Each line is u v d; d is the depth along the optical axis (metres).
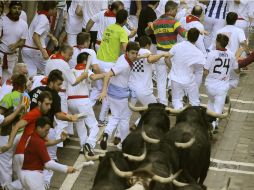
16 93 27.50
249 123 35.62
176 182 21.83
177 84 32.78
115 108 30.61
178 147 23.81
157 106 27.25
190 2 42.41
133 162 23.00
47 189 28.05
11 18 34.81
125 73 30.17
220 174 30.03
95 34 39.53
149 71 31.27
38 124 24.88
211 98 33.22
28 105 27.17
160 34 35.34
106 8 39.66
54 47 37.78
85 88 30.70
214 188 28.67
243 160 31.48
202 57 32.69
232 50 37.19
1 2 34.81
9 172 27.19
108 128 30.52
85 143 30.62
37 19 35.69
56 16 39.53
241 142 33.41
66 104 31.22
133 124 32.69
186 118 26.17
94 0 39.44
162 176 21.72
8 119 26.59
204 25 42.31
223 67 32.66
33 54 36.06
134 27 40.38
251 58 33.88
